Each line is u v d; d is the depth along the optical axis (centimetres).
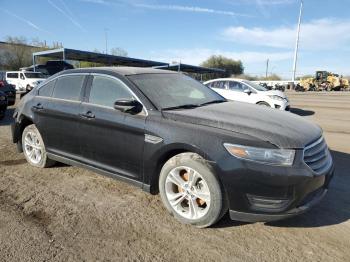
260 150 333
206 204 362
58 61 3259
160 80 468
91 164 469
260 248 334
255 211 340
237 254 324
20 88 2853
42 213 402
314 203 356
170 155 389
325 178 361
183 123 376
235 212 348
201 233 361
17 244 338
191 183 370
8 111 1292
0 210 409
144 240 347
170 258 318
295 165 332
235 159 338
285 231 366
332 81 4894
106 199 441
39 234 356
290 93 3822
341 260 315
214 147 348
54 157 526
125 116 416
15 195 453
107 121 431
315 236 357
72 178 515
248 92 1352
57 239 347
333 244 342
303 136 354
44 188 477
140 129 398
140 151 402
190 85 500
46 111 520
